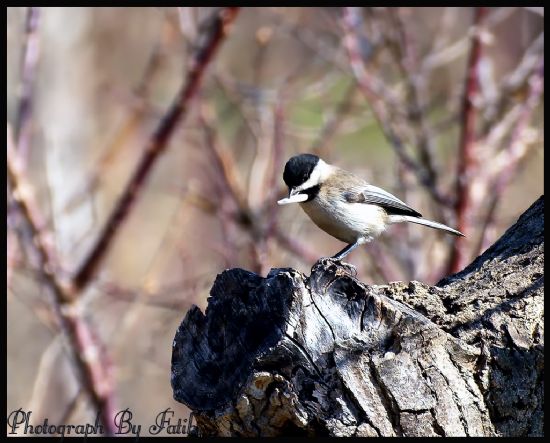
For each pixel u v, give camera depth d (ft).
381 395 20.84
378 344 21.08
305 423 20.94
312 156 33.06
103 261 38.58
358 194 32.76
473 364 21.53
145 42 64.08
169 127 38.70
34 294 45.11
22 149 37.93
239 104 42.73
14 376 47.14
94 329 40.01
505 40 55.72
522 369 21.65
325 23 49.62
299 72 44.21
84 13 55.01
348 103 42.75
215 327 22.53
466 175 38.50
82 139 53.88
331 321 21.21
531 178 49.24
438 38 46.11
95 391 36.55
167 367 42.70
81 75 54.70
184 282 42.09
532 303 22.95
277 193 39.17
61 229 41.24
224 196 40.52
